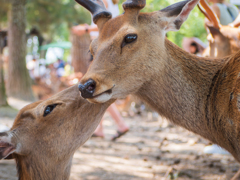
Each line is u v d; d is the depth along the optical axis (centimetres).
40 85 1488
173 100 282
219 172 429
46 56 2317
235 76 262
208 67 288
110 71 260
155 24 277
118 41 263
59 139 292
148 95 285
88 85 251
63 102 296
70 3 1584
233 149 267
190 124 285
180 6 280
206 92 282
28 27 1997
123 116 995
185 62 287
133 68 266
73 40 799
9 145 271
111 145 604
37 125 289
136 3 265
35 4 1542
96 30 552
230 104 259
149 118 941
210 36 429
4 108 943
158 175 439
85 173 443
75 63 788
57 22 1645
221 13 464
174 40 1093
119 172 451
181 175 430
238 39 399
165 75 279
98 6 297
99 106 302
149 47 270
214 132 278
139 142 629
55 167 293
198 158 496
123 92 271
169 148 576
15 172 425
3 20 1411
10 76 1252
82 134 300
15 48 1253
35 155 285
